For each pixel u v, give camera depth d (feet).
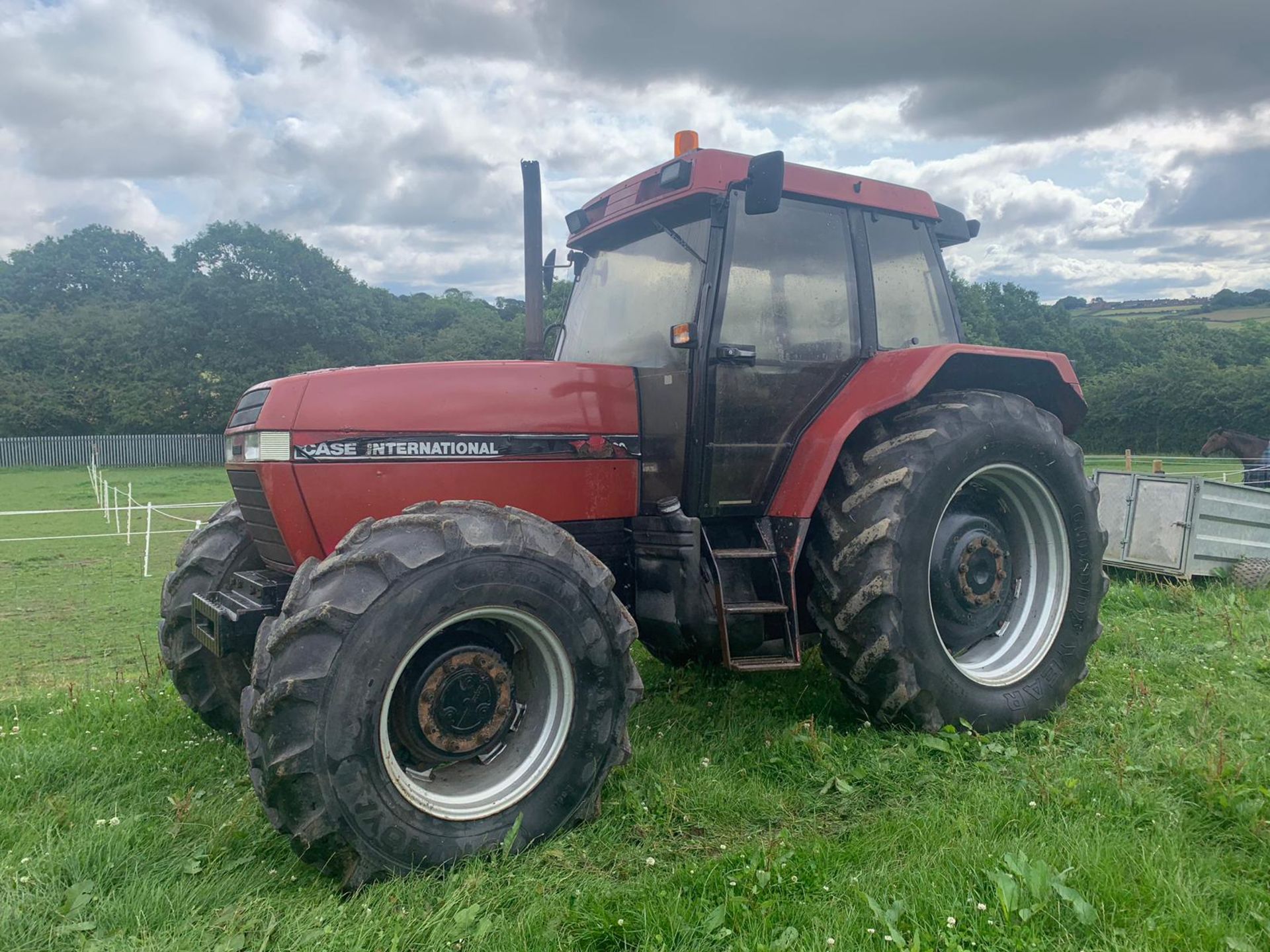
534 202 12.41
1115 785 9.19
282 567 10.39
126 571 29.68
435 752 8.68
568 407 10.98
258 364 134.51
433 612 8.23
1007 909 6.88
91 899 7.55
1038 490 12.42
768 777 10.32
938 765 10.27
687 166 11.25
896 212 13.35
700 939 6.94
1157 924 6.80
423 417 10.12
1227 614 16.11
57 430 126.41
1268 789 8.74
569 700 9.09
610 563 11.49
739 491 11.68
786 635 11.00
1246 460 53.93
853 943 6.68
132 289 201.67
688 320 11.51
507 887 7.87
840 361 12.43
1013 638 12.52
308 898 7.78
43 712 13.37
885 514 10.81
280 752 7.63
